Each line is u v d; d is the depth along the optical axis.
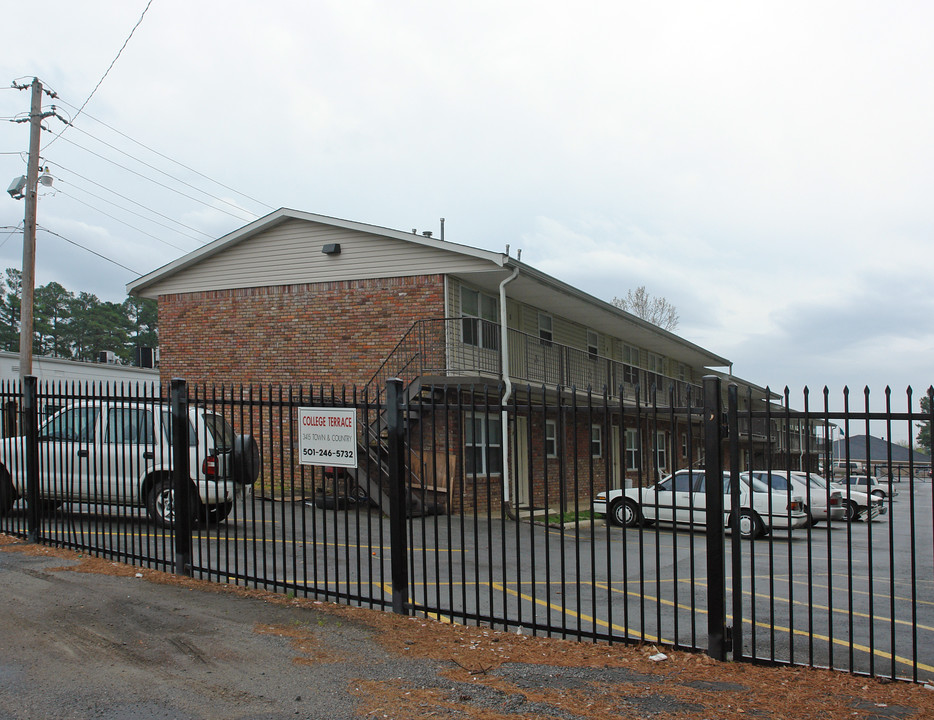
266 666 5.07
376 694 4.63
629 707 4.43
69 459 10.05
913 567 4.69
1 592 6.61
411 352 17.62
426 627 5.96
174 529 7.50
